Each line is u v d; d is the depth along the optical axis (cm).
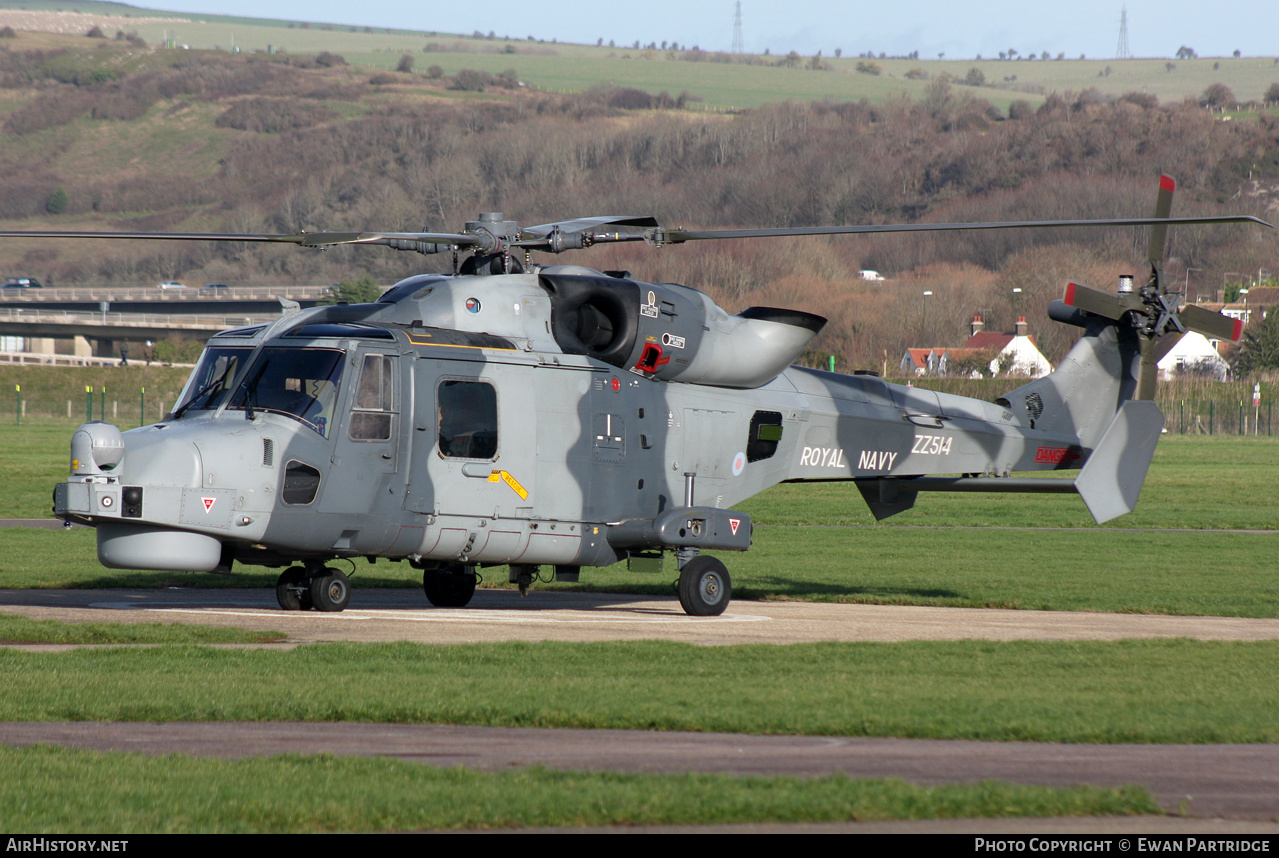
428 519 5372
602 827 2370
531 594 6956
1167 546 9544
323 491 5131
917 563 8325
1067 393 7062
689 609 5797
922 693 3634
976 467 6856
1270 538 10212
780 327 6200
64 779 2589
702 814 2414
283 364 5253
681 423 6059
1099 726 3222
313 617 5369
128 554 4906
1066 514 12825
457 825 2362
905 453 6688
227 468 4953
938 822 2414
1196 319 6931
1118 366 7106
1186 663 4253
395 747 2994
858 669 4056
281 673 3828
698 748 3019
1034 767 2850
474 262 5866
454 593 6225
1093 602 6366
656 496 5988
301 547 5147
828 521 11931
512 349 5609
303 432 5125
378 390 5262
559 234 5575
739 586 7088
